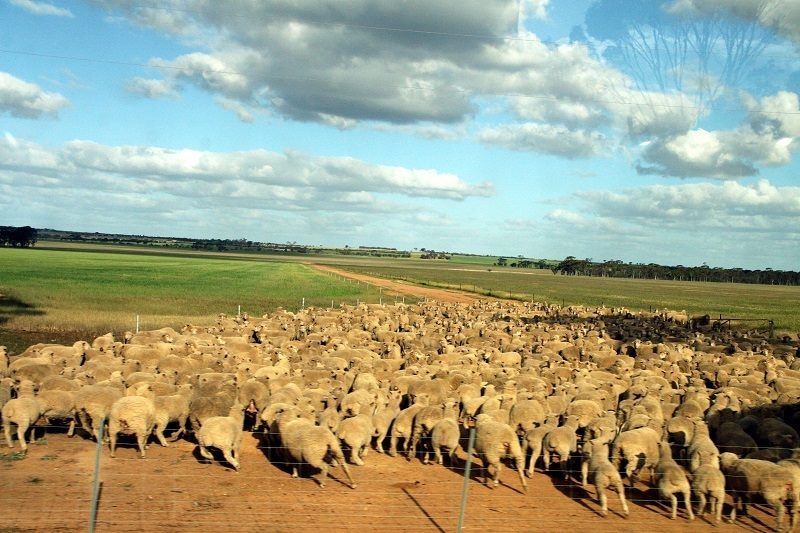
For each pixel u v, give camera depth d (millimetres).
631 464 18969
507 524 16453
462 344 45312
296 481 18625
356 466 20234
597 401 25281
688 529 16891
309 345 39312
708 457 18891
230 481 18359
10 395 22453
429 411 21328
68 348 32875
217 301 78750
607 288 181000
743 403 27562
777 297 164000
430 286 147000
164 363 30000
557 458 22156
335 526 15758
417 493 18188
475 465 20969
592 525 16766
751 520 17781
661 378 31484
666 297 143375
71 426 21953
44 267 133125
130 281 106312
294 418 20203
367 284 136375
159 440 21422
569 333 50188
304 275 162250
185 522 15500
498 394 25031
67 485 17359
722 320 78625
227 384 24500
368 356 35625
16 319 50250
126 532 14812
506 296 122000
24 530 14602
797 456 20078
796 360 41250
